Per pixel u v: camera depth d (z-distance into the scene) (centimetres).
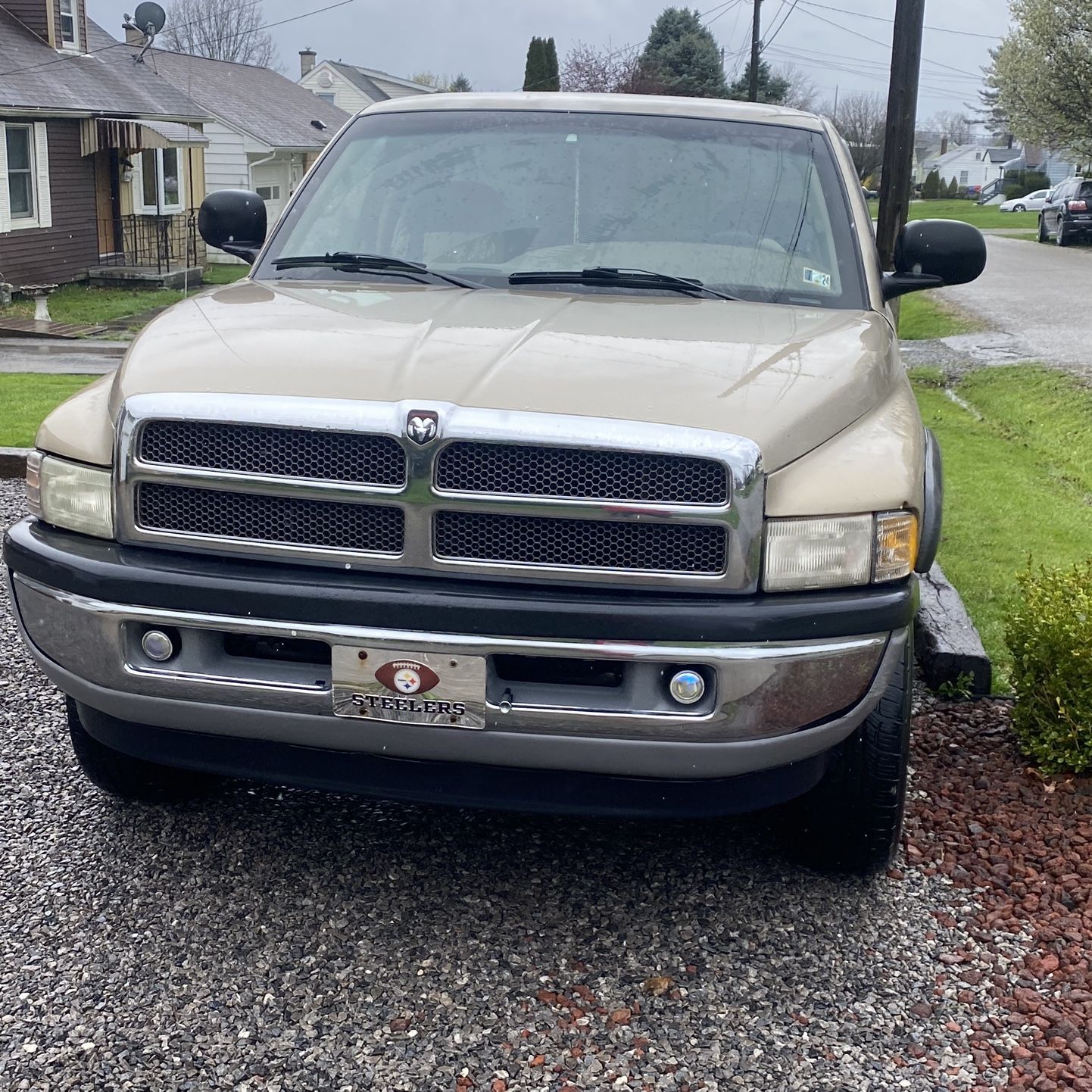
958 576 599
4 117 2172
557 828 357
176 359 290
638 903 318
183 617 271
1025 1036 269
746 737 265
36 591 289
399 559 265
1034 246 3488
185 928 301
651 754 266
